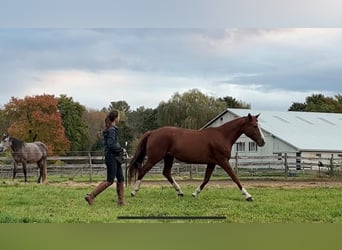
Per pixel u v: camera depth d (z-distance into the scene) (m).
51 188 12.90
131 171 10.94
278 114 44.84
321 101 60.59
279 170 27.83
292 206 9.18
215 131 10.65
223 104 52.28
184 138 10.59
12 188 12.77
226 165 10.46
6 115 38.31
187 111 49.91
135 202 9.63
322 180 20.59
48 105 38.12
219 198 10.43
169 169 11.03
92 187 13.50
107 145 9.09
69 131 43.34
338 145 38.41
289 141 37.75
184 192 11.70
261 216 8.03
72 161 36.78
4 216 7.49
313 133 40.50
